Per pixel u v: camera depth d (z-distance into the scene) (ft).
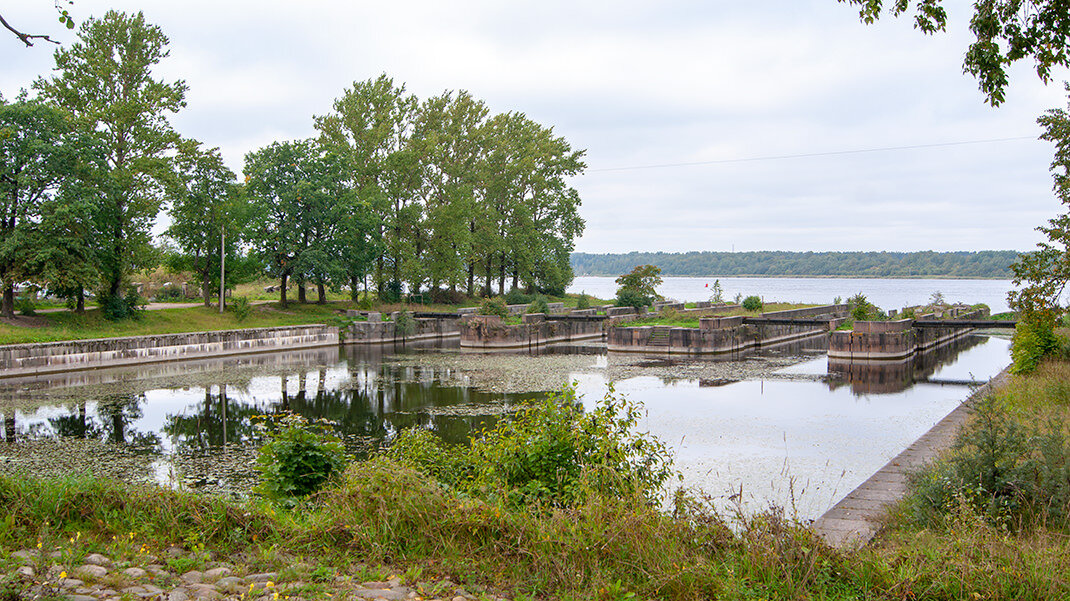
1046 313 53.21
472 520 22.11
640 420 68.49
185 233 139.95
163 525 22.30
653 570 19.52
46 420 71.87
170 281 185.98
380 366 115.14
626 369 110.63
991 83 33.22
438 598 18.30
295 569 19.33
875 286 651.25
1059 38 31.99
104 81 125.39
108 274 122.01
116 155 127.03
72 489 23.38
